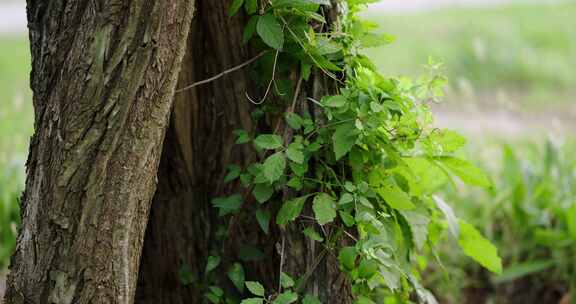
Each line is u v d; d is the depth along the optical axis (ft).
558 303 14.16
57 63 7.13
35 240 7.14
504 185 15.33
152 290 9.13
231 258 8.84
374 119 7.72
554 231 14.14
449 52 33.65
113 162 6.91
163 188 8.86
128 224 7.06
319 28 8.04
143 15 6.80
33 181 7.27
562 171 15.08
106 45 6.82
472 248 9.83
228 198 8.47
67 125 6.91
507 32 35.42
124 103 6.85
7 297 7.38
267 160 7.62
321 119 8.04
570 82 31.78
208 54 8.52
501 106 28.66
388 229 8.47
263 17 7.55
